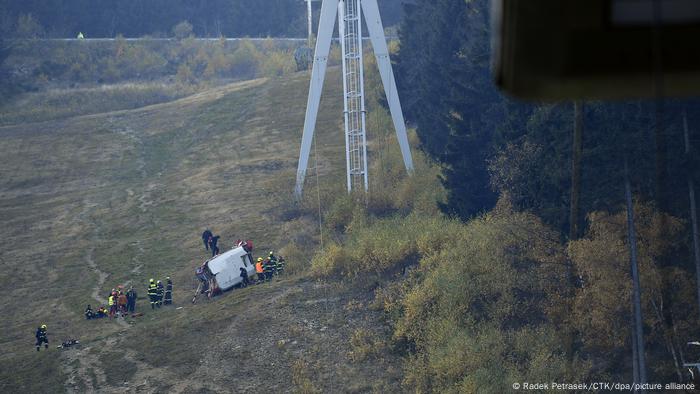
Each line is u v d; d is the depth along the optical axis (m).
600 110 28.09
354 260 41.16
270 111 91.81
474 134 41.84
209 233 55.06
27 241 64.88
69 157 88.00
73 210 71.44
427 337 31.64
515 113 35.28
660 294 25.41
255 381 33.16
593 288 26.59
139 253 58.03
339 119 83.94
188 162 81.69
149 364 36.19
